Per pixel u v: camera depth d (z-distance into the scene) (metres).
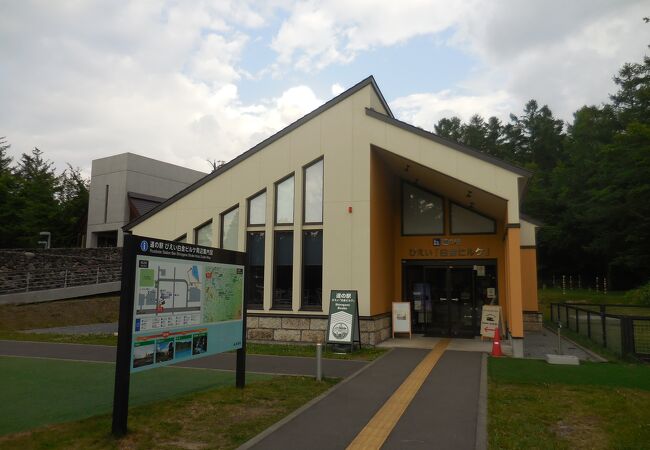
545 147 56.03
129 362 5.89
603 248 38.25
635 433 6.09
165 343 6.52
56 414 6.82
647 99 34.56
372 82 14.96
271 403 7.40
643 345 11.86
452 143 13.45
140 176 37.88
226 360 11.31
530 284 19.50
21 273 24.50
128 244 5.95
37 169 55.44
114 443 5.53
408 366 10.70
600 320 14.07
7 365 10.74
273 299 15.03
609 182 37.41
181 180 41.50
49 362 11.12
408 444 5.71
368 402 7.57
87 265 28.73
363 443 5.73
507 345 14.12
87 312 23.16
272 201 15.34
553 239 43.50
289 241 15.18
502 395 8.04
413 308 16.84
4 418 6.62
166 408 6.96
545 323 22.39
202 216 16.12
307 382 8.87
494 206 14.52
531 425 6.43
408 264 17.11
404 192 17.52
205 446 5.54
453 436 6.00
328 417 6.75
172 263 6.71
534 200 44.59
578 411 7.08
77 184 51.97
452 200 16.92
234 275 8.24
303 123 15.29
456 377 9.50
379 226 15.28
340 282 14.27
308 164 15.17
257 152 15.72
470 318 16.28
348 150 14.68
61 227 46.41
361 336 13.91
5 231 37.22
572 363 11.02
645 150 30.36
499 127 60.59
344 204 14.51
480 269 16.48
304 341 14.38
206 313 7.42
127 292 5.90
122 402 5.79
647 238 34.59
